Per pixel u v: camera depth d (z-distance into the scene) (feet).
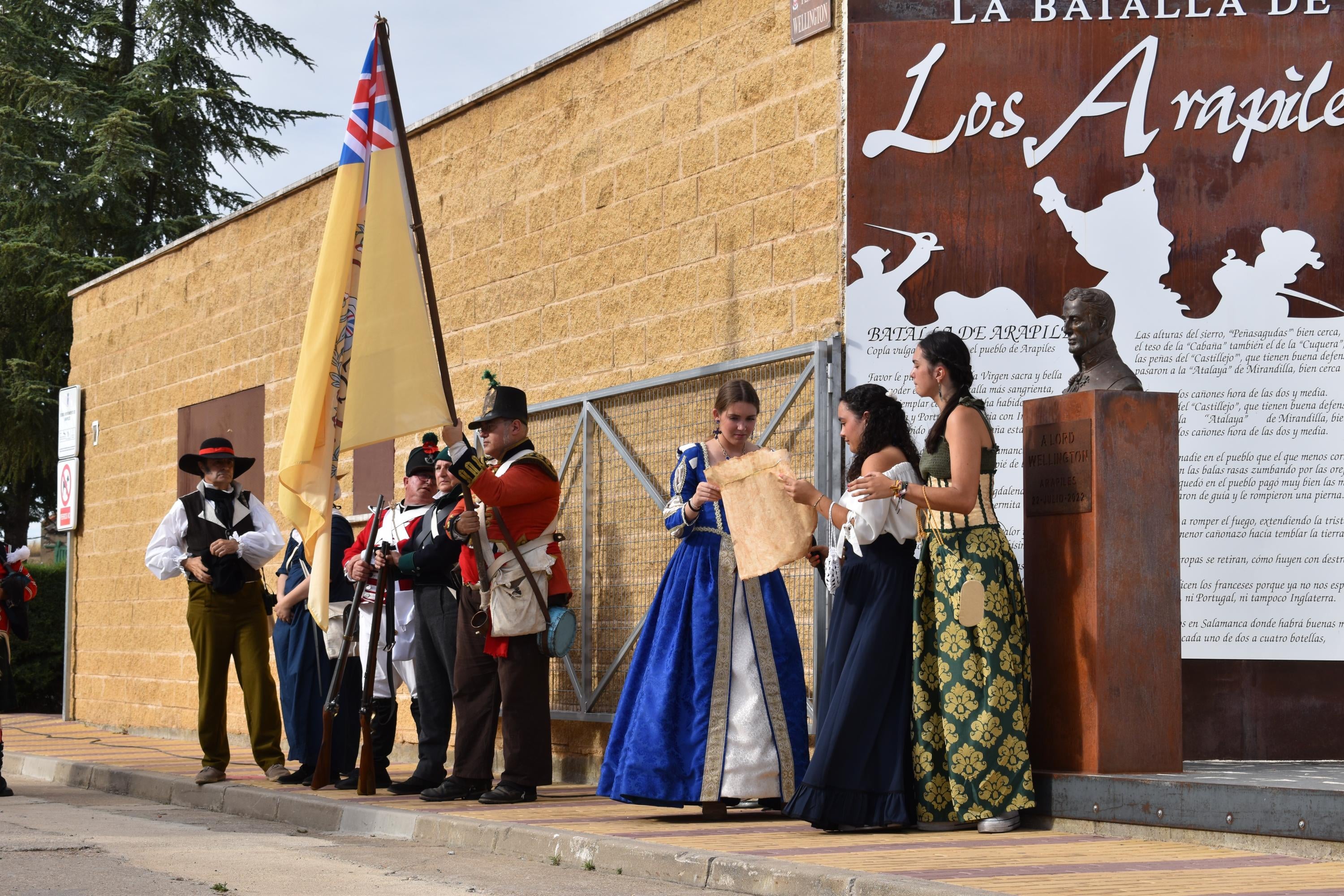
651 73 29.17
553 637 24.09
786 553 20.62
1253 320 23.95
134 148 93.25
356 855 19.86
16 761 36.73
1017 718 19.20
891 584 19.52
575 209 30.86
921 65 24.86
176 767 32.65
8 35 96.89
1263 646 23.59
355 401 23.31
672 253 28.37
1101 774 19.12
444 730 26.09
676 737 20.84
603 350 29.89
